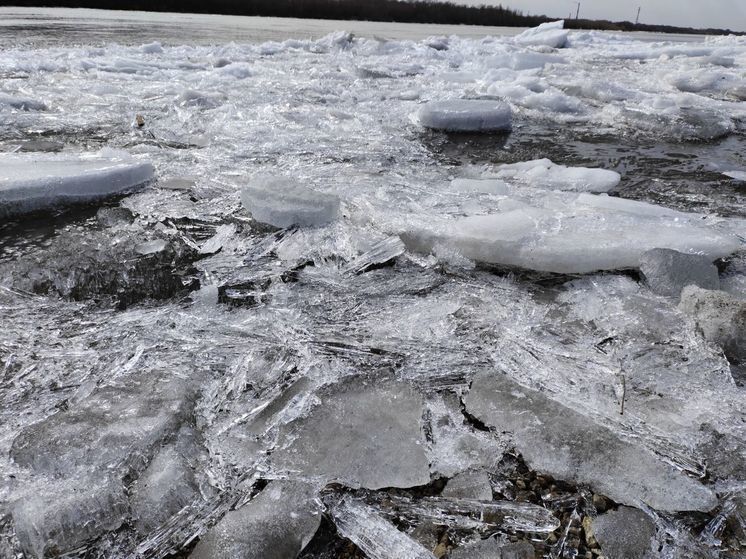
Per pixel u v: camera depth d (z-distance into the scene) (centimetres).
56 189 370
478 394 212
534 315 268
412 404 205
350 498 170
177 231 352
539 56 1218
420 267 312
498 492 174
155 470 175
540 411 201
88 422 191
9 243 324
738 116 713
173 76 940
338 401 206
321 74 1012
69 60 991
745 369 229
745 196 437
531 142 604
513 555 153
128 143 545
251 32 2053
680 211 399
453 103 669
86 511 160
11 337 242
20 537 153
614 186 454
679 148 582
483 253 316
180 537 158
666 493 170
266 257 323
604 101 828
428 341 246
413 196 409
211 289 286
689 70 1089
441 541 158
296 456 182
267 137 578
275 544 153
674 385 217
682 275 283
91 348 238
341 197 400
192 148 537
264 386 216
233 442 188
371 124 654
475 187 426
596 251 304
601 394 212
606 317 264
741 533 161
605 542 156
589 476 177
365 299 281
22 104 658
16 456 177
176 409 198
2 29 1569
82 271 297
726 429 194
